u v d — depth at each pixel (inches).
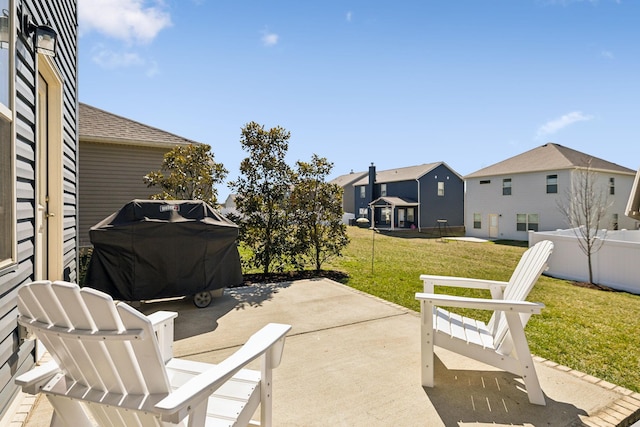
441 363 116.7
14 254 86.8
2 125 83.0
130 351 50.4
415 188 1026.1
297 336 139.7
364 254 450.6
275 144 279.7
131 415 53.1
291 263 286.8
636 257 275.9
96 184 343.0
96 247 158.7
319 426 82.3
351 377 106.0
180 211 180.9
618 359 129.2
